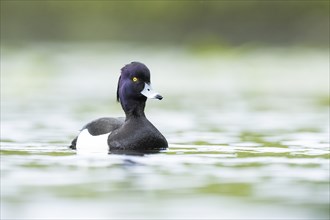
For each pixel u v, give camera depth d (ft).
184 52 149.28
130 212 30.42
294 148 47.62
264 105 78.64
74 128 59.16
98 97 86.43
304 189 34.58
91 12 163.84
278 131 57.31
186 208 31.04
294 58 141.28
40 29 162.71
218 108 75.46
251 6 158.30
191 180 36.35
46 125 61.00
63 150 46.26
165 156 43.57
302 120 65.21
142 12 162.91
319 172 38.52
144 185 35.24
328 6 157.17
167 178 36.88
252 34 156.87
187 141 50.90
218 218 29.66
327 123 62.90
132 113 46.21
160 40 160.25
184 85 101.76
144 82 46.19
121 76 46.91
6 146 48.34
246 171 38.78
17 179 36.52
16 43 159.53
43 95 88.63
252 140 51.75
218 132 56.70
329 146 48.65
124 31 162.91
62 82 105.50
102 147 45.98
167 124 62.08
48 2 163.43
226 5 158.10
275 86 101.40
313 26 156.76
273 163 41.29
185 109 74.43
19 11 162.20
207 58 142.31
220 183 35.86
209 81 107.65
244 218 29.63
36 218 29.48
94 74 115.85
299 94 91.09
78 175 37.55
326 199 32.65
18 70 120.47
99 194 33.37
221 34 157.38
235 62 136.15
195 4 159.74
